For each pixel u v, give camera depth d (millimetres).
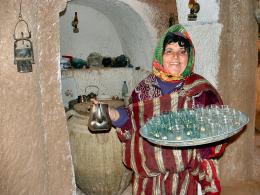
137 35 3844
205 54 2951
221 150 1680
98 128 1607
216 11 2797
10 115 2021
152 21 3457
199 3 2920
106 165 2721
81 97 3717
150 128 1601
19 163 2086
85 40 4281
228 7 2795
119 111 1751
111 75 4273
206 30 2912
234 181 3092
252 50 2941
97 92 4262
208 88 1688
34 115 2078
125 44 4293
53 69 2160
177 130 1568
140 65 3996
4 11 1918
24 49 1915
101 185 2795
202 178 1741
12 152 2059
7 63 1968
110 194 2871
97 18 4262
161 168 1693
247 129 3074
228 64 2889
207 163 1713
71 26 4168
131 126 1765
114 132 2736
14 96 2012
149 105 1713
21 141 2068
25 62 1926
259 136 3701
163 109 1705
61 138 2268
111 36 4371
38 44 2084
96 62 4254
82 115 2859
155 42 3520
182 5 3078
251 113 3064
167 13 3484
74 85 4148
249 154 3143
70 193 2365
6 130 2029
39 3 2057
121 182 2852
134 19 3631
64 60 4078
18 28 1953
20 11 1944
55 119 2223
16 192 2111
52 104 2195
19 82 2008
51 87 2174
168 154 1673
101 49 4367
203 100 1682
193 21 3029
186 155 1671
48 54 2127
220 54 2842
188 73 1709
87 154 2705
